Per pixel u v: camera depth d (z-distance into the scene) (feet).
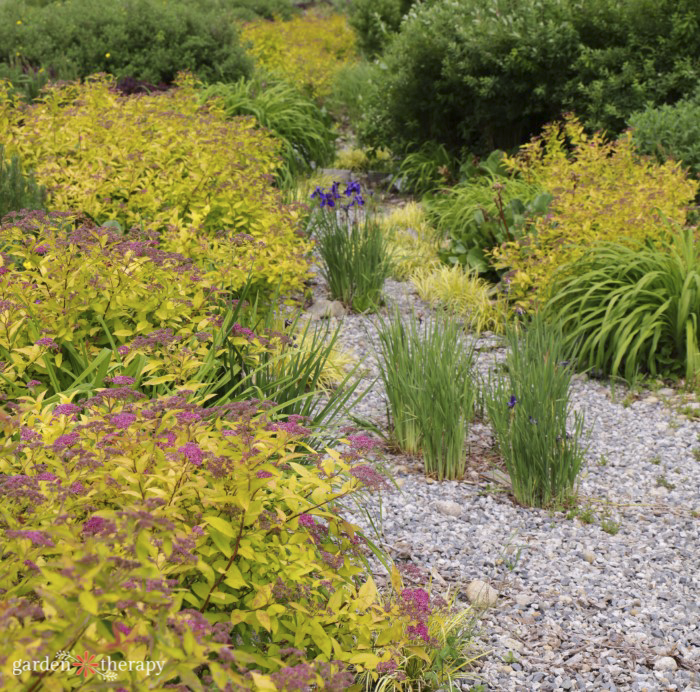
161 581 5.58
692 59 26.25
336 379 17.22
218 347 12.01
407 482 13.66
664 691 8.98
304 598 7.18
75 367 11.59
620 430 15.69
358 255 21.61
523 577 11.19
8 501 6.72
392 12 56.80
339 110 46.11
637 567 11.47
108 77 35.60
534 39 27.73
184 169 19.45
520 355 14.87
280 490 7.48
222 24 39.27
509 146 31.35
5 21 37.14
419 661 8.86
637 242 19.16
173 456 6.78
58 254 11.52
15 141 21.67
